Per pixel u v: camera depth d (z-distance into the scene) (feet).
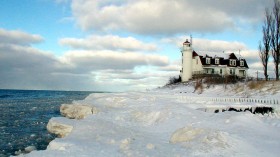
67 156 58.65
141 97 156.76
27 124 143.74
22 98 400.06
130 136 75.15
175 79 319.06
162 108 106.93
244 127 72.28
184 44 295.48
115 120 103.71
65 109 156.15
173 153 57.57
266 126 74.95
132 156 56.90
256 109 107.34
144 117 101.40
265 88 164.25
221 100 139.64
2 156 85.46
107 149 63.82
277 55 198.59
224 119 80.33
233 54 304.71
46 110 212.02
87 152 61.57
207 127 72.18
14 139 107.76
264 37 206.08
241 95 163.53
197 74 286.66
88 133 82.53
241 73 304.50
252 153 54.70
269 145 58.95
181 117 91.76
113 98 160.76
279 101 123.24
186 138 66.54
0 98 393.70
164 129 84.53
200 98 147.02
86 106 141.28
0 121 152.97
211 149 57.47
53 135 108.37
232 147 57.67
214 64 297.74
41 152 62.08
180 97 152.97
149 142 68.13
